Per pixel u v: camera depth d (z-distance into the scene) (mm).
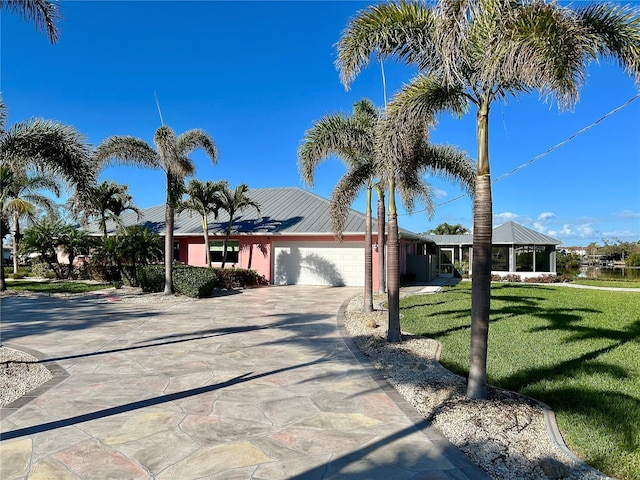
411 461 3477
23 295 15672
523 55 3863
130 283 18047
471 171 9352
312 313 11594
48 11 6355
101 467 3314
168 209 14969
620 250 54219
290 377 5781
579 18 4355
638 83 4547
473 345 4781
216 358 6762
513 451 3615
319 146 9445
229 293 16688
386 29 5555
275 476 3217
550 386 5281
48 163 7277
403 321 10344
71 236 21438
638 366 6211
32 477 3156
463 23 3891
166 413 4445
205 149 14812
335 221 11445
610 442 3744
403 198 12586
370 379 5707
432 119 5508
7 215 17109
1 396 4895
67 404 4676
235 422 4234
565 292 18516
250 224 21953
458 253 35938
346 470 3318
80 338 8203
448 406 4578
